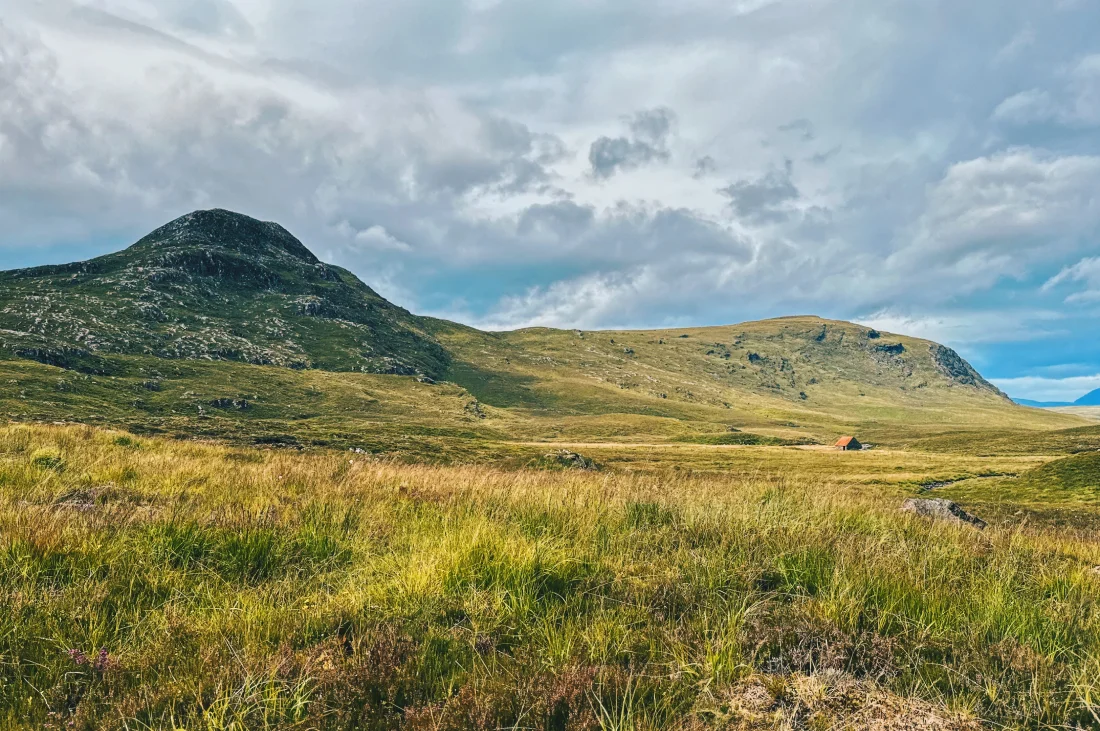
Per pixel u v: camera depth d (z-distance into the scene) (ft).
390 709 11.37
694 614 15.99
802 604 16.56
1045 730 11.53
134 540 19.49
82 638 13.62
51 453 40.68
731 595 17.22
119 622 14.37
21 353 531.09
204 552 19.69
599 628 14.65
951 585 19.42
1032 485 205.26
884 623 15.52
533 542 20.83
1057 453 494.59
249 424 342.64
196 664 12.43
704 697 11.91
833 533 25.38
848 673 12.89
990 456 454.81
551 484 40.04
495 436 594.24
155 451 52.75
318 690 11.81
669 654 13.58
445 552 18.49
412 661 12.89
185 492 31.81
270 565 19.33
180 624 14.28
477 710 11.12
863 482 261.85
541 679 12.16
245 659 12.38
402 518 26.99
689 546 23.09
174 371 612.70
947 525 33.19
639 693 11.97
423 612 15.33
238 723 10.47
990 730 11.39
